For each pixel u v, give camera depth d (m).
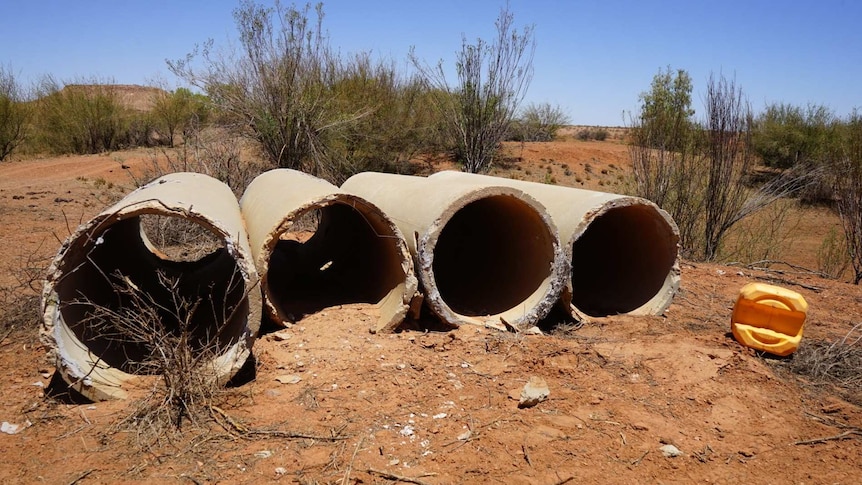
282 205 5.79
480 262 7.70
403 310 5.80
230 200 6.80
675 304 7.62
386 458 3.87
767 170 27.67
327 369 5.06
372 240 7.16
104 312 4.86
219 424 4.22
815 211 20.56
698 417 4.54
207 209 5.01
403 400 4.59
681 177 12.34
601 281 7.77
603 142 46.88
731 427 4.43
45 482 3.60
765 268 11.20
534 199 6.01
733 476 3.85
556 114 42.12
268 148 14.74
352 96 18.83
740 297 5.84
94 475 3.67
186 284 7.68
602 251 7.90
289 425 4.22
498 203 6.73
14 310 6.41
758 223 15.95
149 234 9.93
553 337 5.92
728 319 7.04
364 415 4.37
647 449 4.09
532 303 6.16
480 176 7.96
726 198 12.33
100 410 4.41
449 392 4.74
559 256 6.13
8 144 28.61
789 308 5.62
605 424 4.37
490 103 18.89
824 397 4.99
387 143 20.61
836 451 4.17
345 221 8.41
